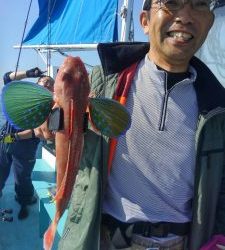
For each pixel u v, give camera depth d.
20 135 4.99
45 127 1.71
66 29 6.35
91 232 1.81
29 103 1.55
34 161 5.28
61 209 1.62
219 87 1.99
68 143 1.56
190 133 1.89
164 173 1.87
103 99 1.62
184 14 1.74
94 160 1.82
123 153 1.84
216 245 1.92
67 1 6.48
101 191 1.83
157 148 1.85
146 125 1.85
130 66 1.94
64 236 1.92
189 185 1.93
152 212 1.88
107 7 5.41
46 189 4.75
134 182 1.85
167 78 1.87
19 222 5.06
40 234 4.40
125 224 1.88
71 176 1.59
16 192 5.27
